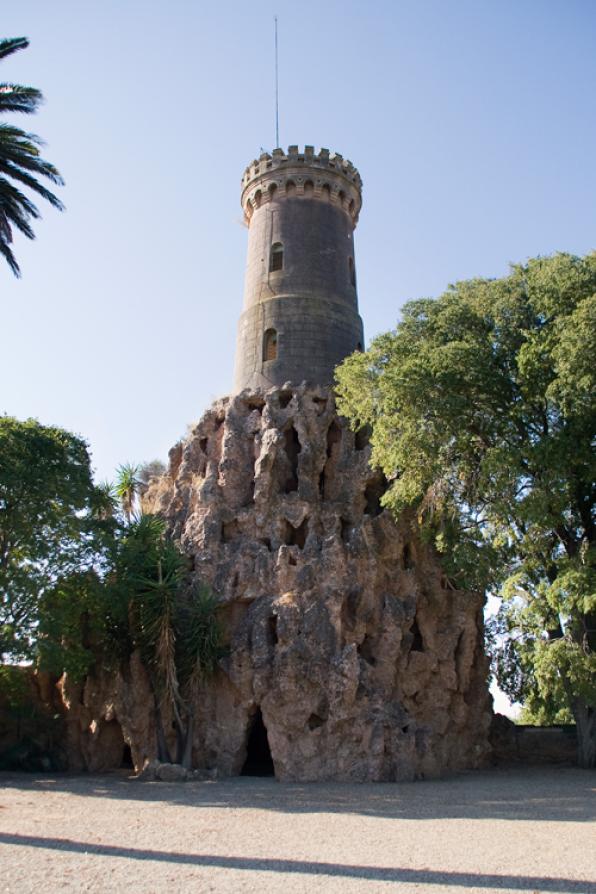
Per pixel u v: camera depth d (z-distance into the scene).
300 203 44.91
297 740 29.67
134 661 32.53
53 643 29.59
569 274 29.95
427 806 21.06
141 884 11.65
